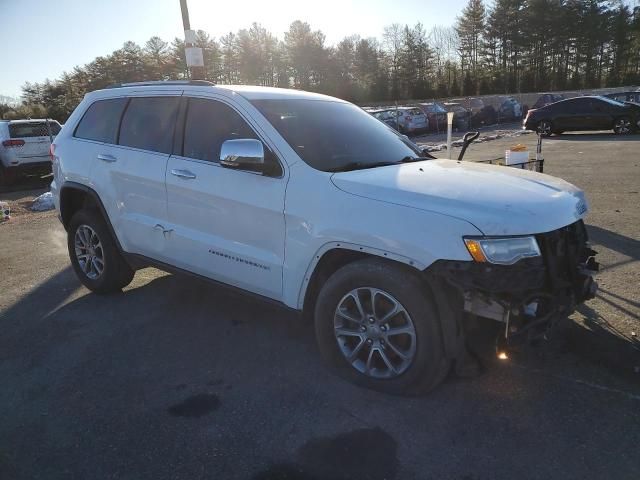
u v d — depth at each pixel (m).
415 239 2.90
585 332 3.92
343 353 3.36
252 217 3.63
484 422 2.92
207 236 3.96
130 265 4.79
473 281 2.77
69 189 5.09
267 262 3.58
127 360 3.78
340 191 3.25
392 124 26.44
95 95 5.11
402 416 2.99
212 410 3.12
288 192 3.44
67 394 3.36
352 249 3.15
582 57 69.56
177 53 65.25
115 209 4.63
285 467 2.62
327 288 3.31
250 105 3.81
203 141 4.03
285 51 70.88
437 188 3.16
